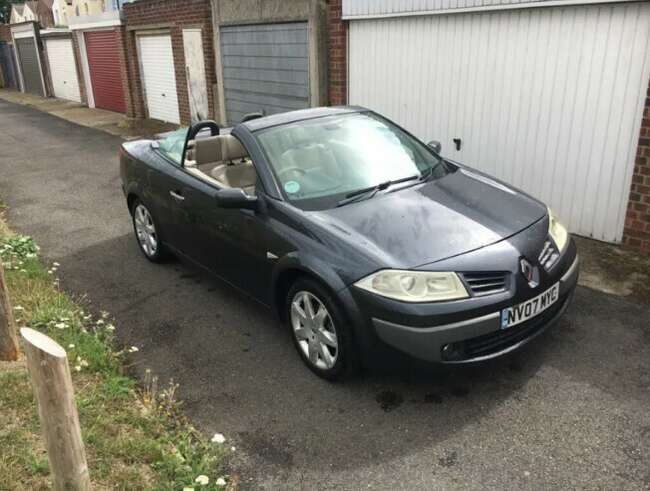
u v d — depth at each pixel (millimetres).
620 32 5316
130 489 2750
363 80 7949
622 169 5590
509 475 2908
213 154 5203
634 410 3344
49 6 70438
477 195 4090
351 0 7660
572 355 3898
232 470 3014
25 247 6055
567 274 3713
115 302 5043
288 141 4367
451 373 3740
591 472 2904
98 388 3541
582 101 5715
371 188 4102
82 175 10156
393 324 3230
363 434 3246
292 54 9555
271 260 3918
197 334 4426
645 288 4836
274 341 4277
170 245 5465
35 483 2709
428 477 2920
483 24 6328
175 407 3523
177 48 13039
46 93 24484
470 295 3238
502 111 6406
